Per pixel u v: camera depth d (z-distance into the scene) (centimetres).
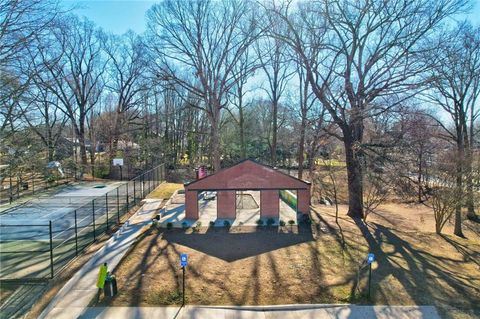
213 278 1338
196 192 2211
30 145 2175
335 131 2900
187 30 3353
